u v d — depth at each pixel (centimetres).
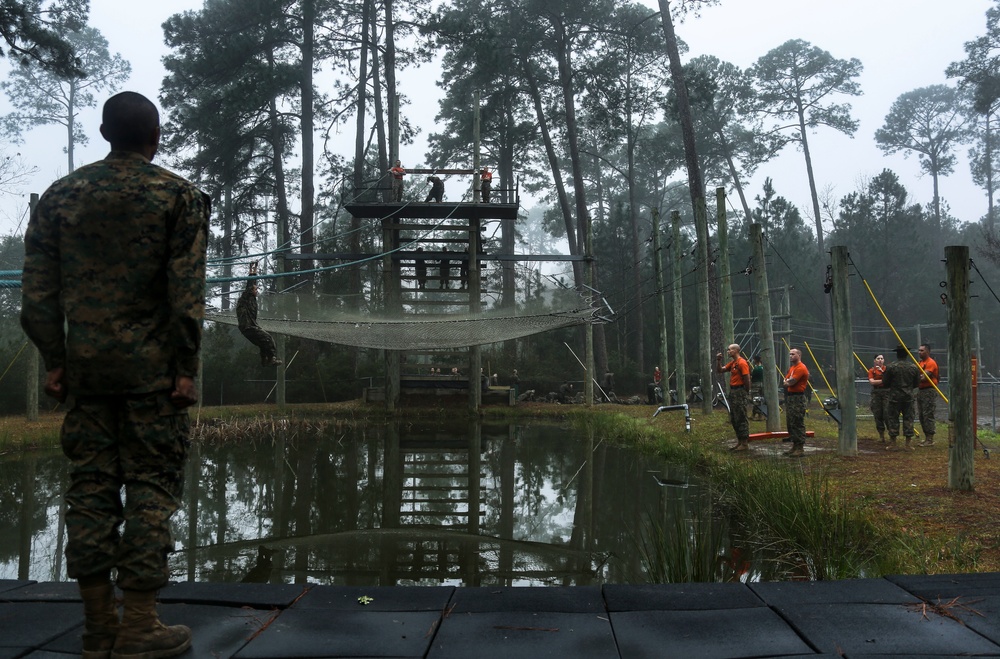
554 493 1069
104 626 264
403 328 1706
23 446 1453
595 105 3553
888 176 4306
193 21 3180
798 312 4128
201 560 694
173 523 872
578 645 284
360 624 307
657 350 3956
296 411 2394
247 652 275
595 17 3606
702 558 539
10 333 2672
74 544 257
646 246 5369
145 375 262
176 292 259
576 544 761
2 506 941
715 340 2541
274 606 329
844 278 1122
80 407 262
